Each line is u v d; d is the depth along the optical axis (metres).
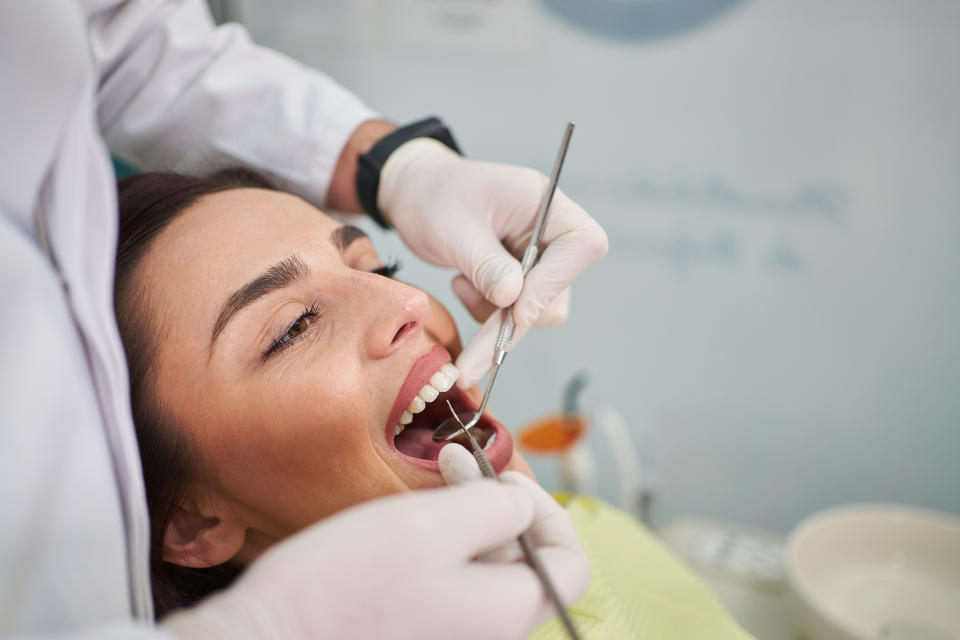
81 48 0.50
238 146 1.00
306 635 0.43
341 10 1.60
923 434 1.59
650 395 1.73
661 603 0.98
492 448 0.72
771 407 1.66
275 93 0.99
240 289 0.67
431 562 0.45
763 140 1.50
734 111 1.50
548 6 1.51
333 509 0.69
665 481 1.78
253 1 1.61
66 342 0.51
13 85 0.49
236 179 0.95
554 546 0.55
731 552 1.54
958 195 1.42
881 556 1.38
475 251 0.77
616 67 1.53
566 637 0.77
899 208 1.47
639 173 1.59
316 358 0.66
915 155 1.43
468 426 0.71
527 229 0.81
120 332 0.68
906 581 1.34
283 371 0.66
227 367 0.66
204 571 0.76
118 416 0.54
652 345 1.69
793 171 1.50
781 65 1.45
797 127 1.48
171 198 0.74
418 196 0.88
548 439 1.40
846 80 1.42
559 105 1.58
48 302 0.50
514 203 0.80
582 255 0.74
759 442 1.69
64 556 0.49
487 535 0.48
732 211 1.56
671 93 1.52
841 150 1.46
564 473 1.47
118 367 0.54
